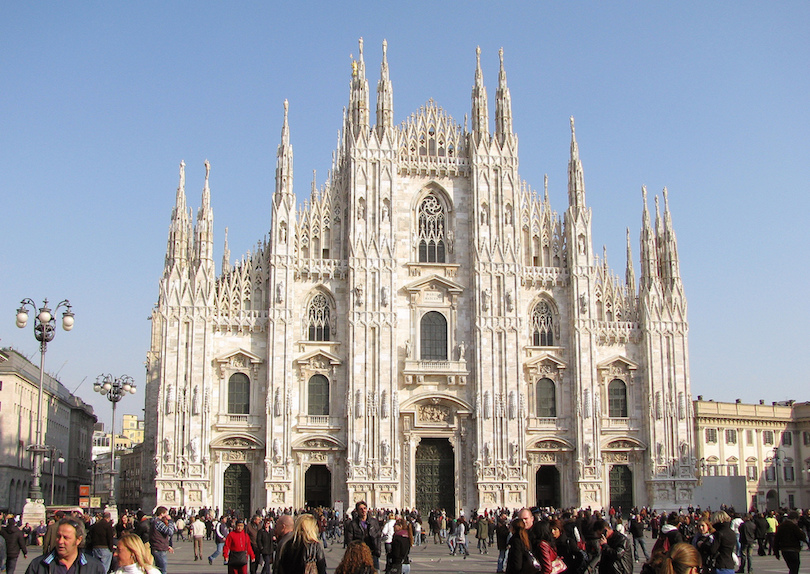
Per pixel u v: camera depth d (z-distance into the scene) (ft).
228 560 103.91
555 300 325.21
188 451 294.05
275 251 308.40
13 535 125.90
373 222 315.37
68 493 527.40
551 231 331.77
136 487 538.88
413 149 329.11
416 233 324.39
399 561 111.45
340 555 210.79
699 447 416.87
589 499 309.42
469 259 323.57
